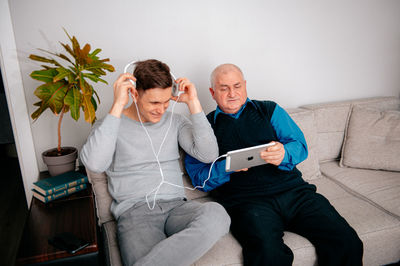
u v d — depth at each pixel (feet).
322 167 6.12
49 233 3.46
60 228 3.55
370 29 7.10
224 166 4.36
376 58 7.39
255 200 4.31
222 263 3.51
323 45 6.75
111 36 5.09
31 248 3.21
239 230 3.92
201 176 4.62
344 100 7.41
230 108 4.63
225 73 4.51
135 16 5.15
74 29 4.86
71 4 4.75
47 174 5.12
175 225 3.75
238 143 4.65
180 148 4.96
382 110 6.57
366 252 4.09
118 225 3.84
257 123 4.67
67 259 3.19
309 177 5.62
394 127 5.71
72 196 4.29
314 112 6.19
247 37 6.04
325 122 6.23
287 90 6.75
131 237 3.49
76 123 5.23
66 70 3.89
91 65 4.05
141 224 3.68
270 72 6.47
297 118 5.69
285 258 3.51
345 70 7.16
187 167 4.88
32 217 3.78
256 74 6.36
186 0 5.40
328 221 3.87
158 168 4.21
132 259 3.23
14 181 7.86
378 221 4.22
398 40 7.46
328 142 6.27
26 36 4.63
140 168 4.13
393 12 7.18
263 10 6.00
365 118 6.04
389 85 7.78
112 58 5.20
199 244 3.28
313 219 3.98
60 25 4.77
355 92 7.47
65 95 3.92
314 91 7.02
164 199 4.08
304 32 6.49
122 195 4.05
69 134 5.24
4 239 5.55
